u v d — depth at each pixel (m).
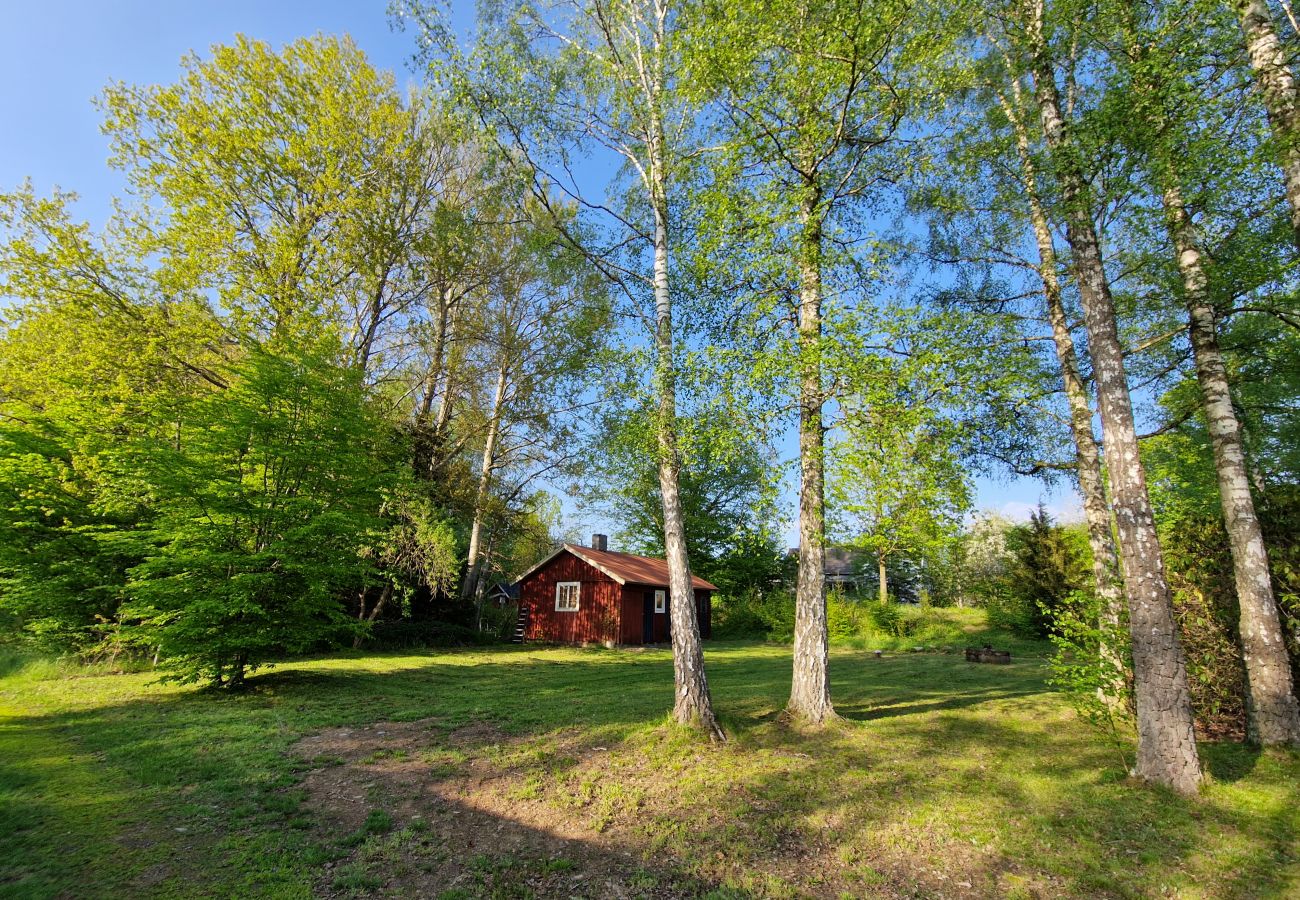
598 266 8.59
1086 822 4.61
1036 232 8.59
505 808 4.93
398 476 11.83
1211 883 3.74
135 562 11.21
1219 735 6.73
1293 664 6.67
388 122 16.73
